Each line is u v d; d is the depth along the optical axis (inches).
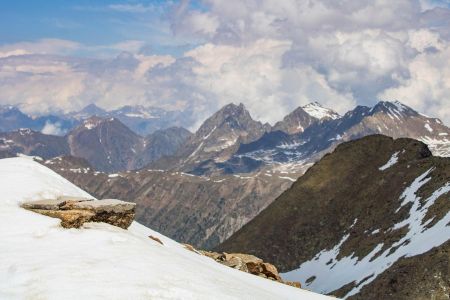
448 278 4498.0
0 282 833.5
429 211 6501.0
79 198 1347.2
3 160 1642.5
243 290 1021.8
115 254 992.2
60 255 957.2
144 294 808.3
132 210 1323.8
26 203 1255.5
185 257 1245.1
